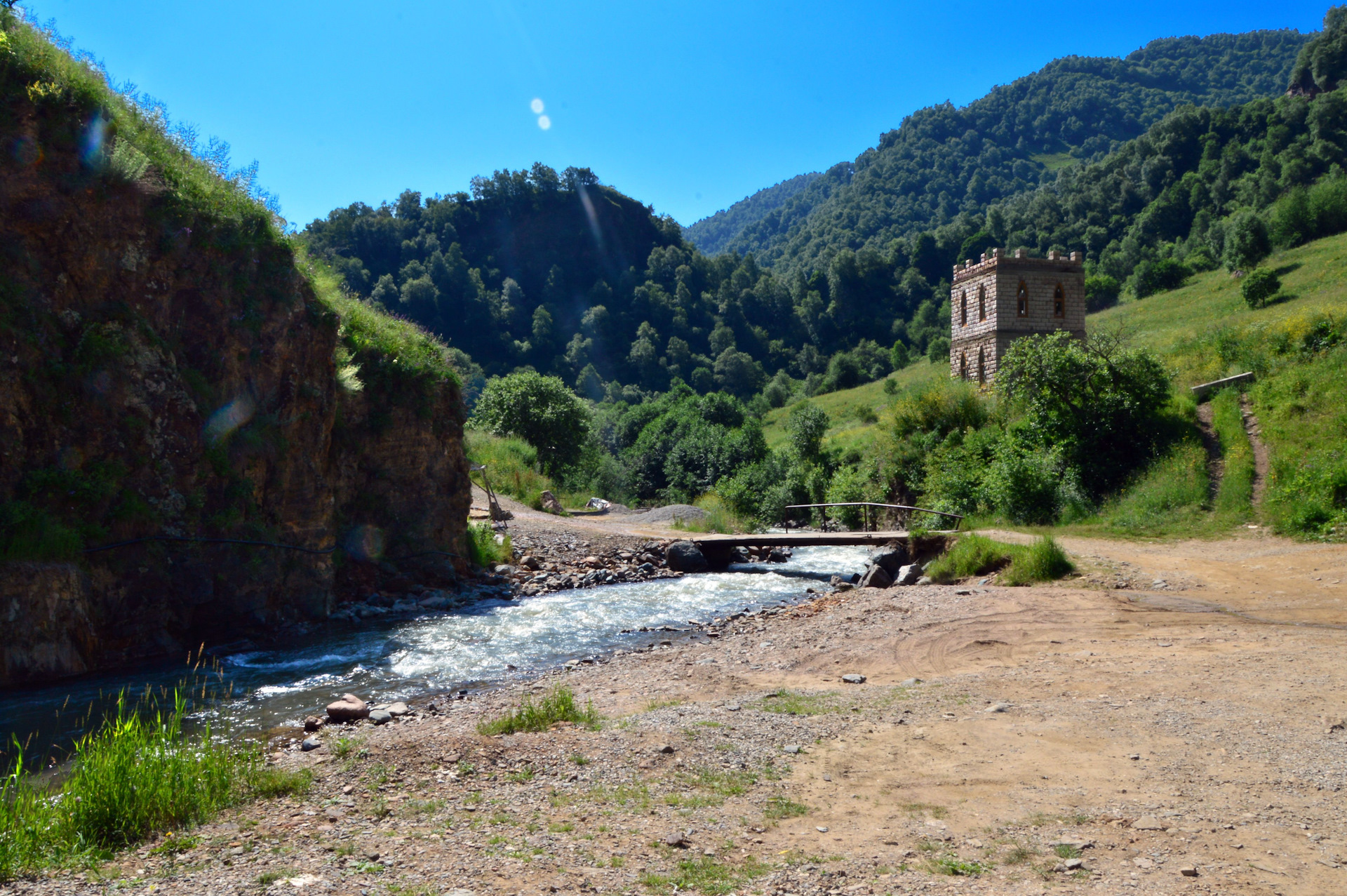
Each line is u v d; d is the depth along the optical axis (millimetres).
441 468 19984
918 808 4992
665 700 8680
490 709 8750
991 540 16375
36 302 11469
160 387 12711
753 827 4781
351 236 175375
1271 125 153250
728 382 161375
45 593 10516
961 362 51719
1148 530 18547
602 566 22078
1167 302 89750
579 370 160375
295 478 15258
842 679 9383
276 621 14234
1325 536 15656
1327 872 3877
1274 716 6465
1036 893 3779
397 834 4762
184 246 13555
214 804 5363
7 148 11383
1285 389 22703
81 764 5520
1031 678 8445
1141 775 5344
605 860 4312
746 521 38875
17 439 10906
